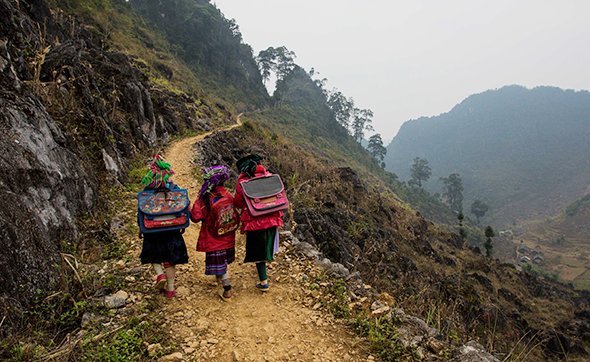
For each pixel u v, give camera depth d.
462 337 5.53
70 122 9.78
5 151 5.32
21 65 9.87
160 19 94.25
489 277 34.09
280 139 43.47
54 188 6.09
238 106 88.50
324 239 15.74
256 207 4.93
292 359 4.04
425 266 25.77
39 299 4.30
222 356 4.00
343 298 5.24
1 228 4.10
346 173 35.19
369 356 4.16
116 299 4.66
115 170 10.11
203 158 17.86
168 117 23.70
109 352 3.72
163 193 4.76
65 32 22.19
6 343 3.53
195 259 6.30
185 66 84.44
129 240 6.78
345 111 141.75
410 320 4.86
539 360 19.88
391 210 37.16
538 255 104.62
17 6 14.57
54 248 5.11
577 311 32.12
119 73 17.31
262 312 4.85
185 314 4.66
